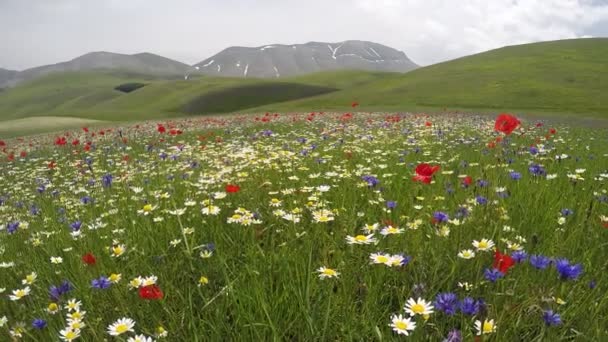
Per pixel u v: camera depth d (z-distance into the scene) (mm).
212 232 4082
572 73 68062
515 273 2877
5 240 4844
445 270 3088
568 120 32219
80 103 156875
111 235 4375
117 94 167750
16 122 54094
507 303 2371
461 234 3600
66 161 14781
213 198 5273
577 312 2416
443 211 4352
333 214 3988
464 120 24938
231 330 2486
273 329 2234
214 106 112500
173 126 28109
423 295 2604
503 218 3914
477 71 79875
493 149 9664
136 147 17188
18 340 2471
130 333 2547
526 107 50000
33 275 3199
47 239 4613
